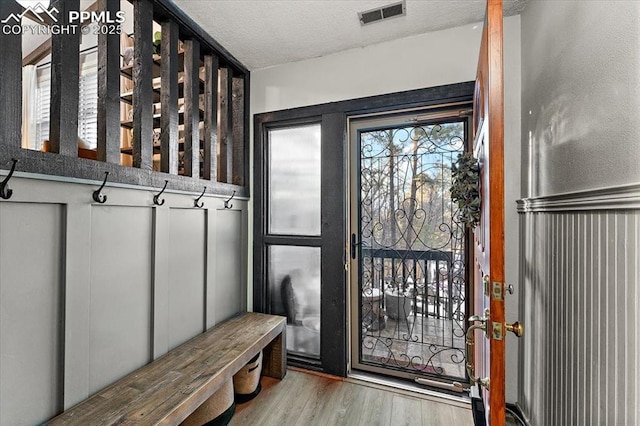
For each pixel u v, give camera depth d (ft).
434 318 7.27
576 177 3.92
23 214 3.81
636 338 2.77
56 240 4.16
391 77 7.32
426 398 6.74
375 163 7.88
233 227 8.17
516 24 6.34
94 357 4.59
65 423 3.89
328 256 7.89
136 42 5.46
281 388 7.17
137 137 5.45
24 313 3.82
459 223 7.06
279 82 8.51
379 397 6.80
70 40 4.37
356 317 7.95
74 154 4.38
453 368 7.07
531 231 5.57
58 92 4.23
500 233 3.11
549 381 4.70
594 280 3.43
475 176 5.14
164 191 5.83
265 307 8.75
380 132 7.84
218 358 5.63
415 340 7.42
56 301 4.15
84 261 4.46
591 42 3.62
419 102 7.07
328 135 7.93
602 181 3.35
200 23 6.66
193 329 6.62
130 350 5.17
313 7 6.16
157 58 7.49
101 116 4.88
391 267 7.68
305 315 8.44
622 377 2.94
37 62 10.18
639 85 2.79
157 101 8.09
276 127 8.80
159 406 4.22
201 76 8.36
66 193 4.22
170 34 6.12
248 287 8.77
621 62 3.05
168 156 6.09
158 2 5.71
